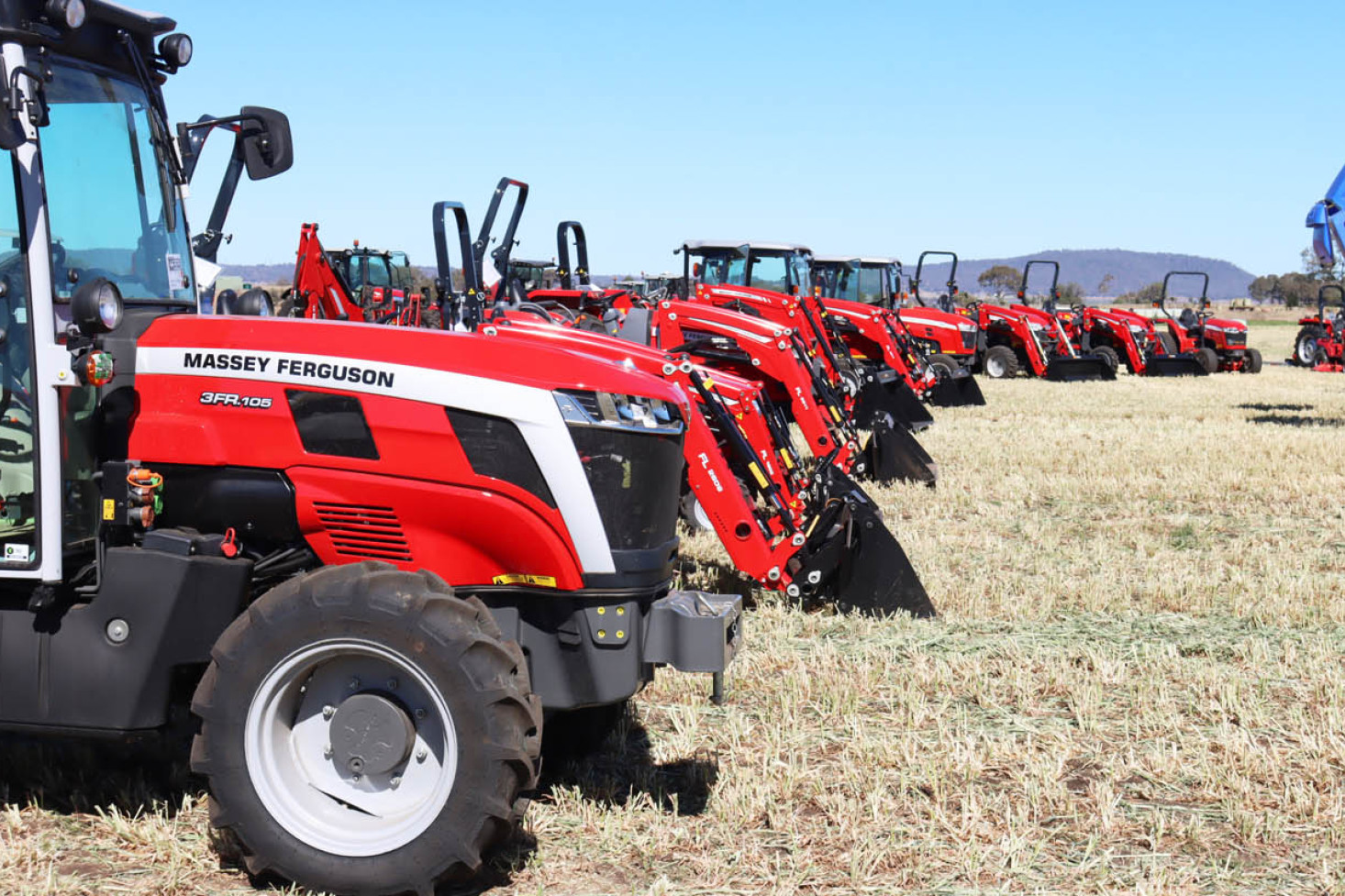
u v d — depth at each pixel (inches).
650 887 146.8
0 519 150.2
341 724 145.3
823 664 231.8
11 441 149.6
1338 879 149.5
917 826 163.5
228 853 149.8
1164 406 743.1
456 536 155.1
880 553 273.3
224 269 219.5
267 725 144.4
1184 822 166.1
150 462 158.1
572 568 154.3
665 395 162.2
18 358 148.9
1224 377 1036.5
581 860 153.3
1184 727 202.5
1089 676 228.1
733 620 165.8
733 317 390.0
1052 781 175.5
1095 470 482.6
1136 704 213.6
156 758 180.7
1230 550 343.3
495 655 140.9
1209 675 226.5
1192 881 149.0
